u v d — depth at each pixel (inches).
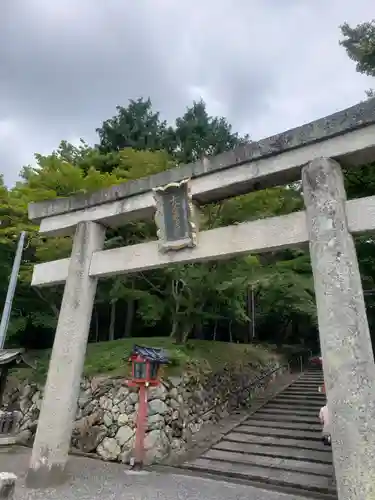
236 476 329.1
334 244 232.5
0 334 456.1
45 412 303.1
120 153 665.0
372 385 203.6
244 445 398.0
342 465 195.9
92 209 358.3
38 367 561.9
